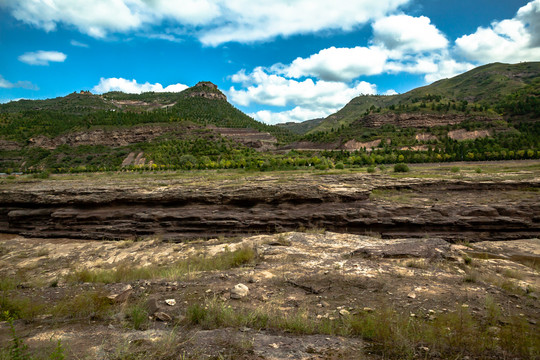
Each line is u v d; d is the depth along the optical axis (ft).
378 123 556.10
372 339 14.30
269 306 19.38
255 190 86.79
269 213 78.89
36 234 93.45
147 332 14.87
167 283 25.41
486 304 18.62
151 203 92.53
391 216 71.67
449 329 14.88
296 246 45.21
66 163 400.88
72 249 72.84
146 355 12.01
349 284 23.97
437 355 12.28
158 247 69.00
